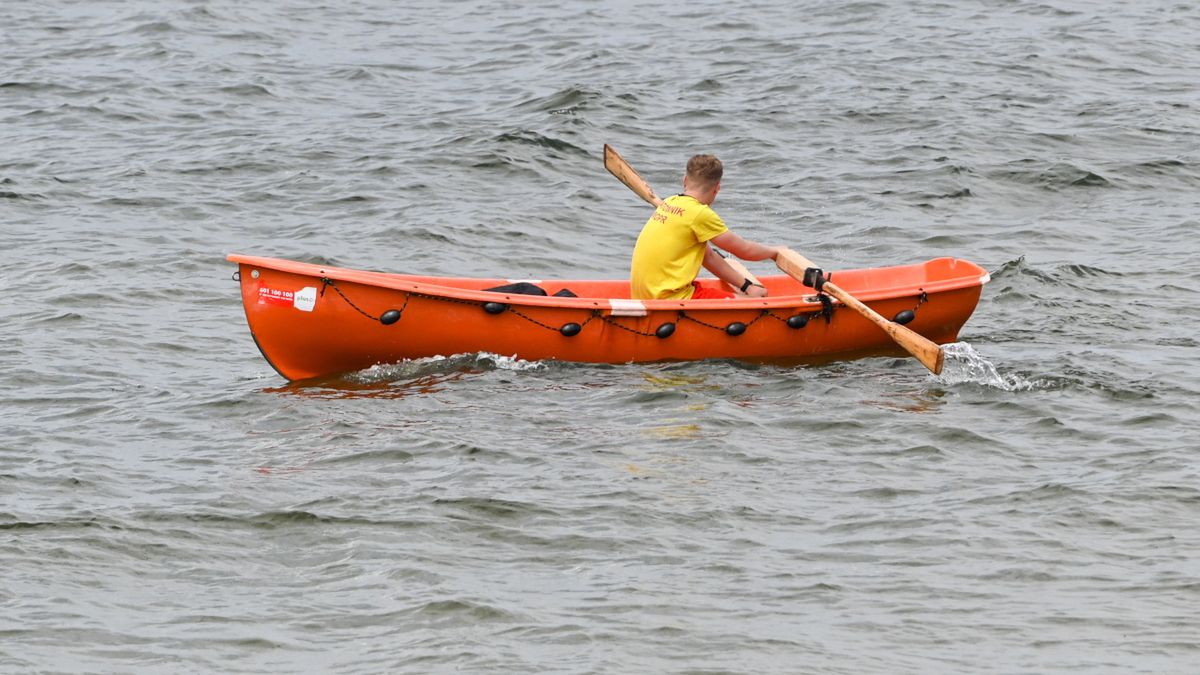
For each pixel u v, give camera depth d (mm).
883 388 32188
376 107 63719
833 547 24656
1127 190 52469
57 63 70938
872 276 37312
